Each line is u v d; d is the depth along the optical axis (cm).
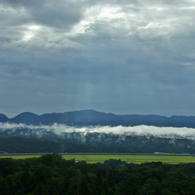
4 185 13050
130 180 18662
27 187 14000
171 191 16562
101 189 14138
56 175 18000
